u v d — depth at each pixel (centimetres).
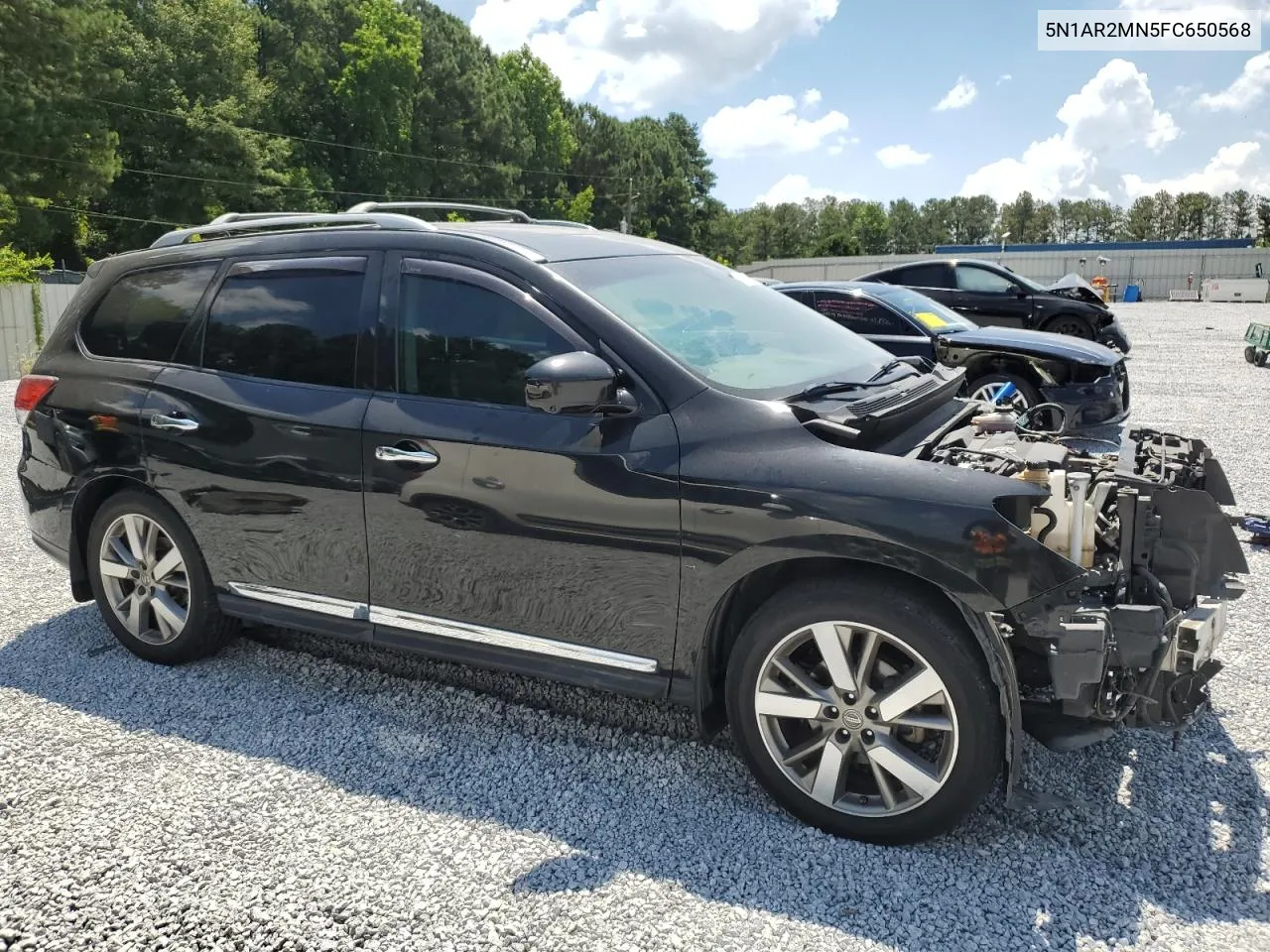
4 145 3391
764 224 14012
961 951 242
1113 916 254
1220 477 360
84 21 3362
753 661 294
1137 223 14425
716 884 270
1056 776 322
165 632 420
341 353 364
